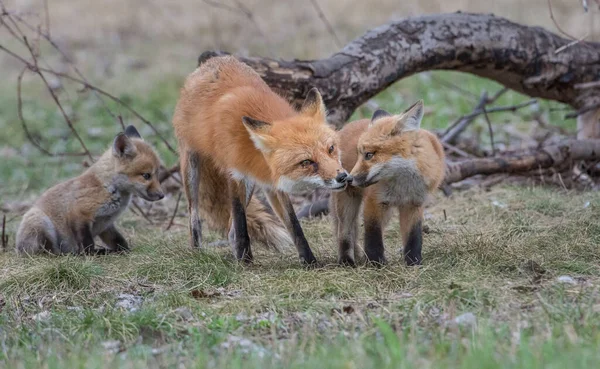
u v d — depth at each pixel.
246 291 9.24
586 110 14.27
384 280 9.23
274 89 12.43
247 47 24.30
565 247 10.23
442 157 10.17
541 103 19.34
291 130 9.34
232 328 7.84
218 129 10.30
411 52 13.54
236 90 10.50
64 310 8.77
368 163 9.43
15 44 29.42
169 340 7.71
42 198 12.03
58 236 11.92
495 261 9.72
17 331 7.98
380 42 13.41
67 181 12.11
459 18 13.99
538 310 7.80
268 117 9.97
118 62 26.59
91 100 23.22
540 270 9.40
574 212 12.07
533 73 14.41
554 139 16.86
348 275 9.45
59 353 7.19
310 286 9.06
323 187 9.08
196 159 11.46
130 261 10.70
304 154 9.13
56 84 23.92
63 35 29.42
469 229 11.68
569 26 24.20
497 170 14.05
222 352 6.92
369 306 8.45
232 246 11.08
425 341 6.99
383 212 10.08
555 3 27.23
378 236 9.99
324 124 9.62
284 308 8.45
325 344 7.05
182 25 29.61
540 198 12.98
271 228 11.59
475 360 6.06
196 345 7.14
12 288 9.52
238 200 10.75
